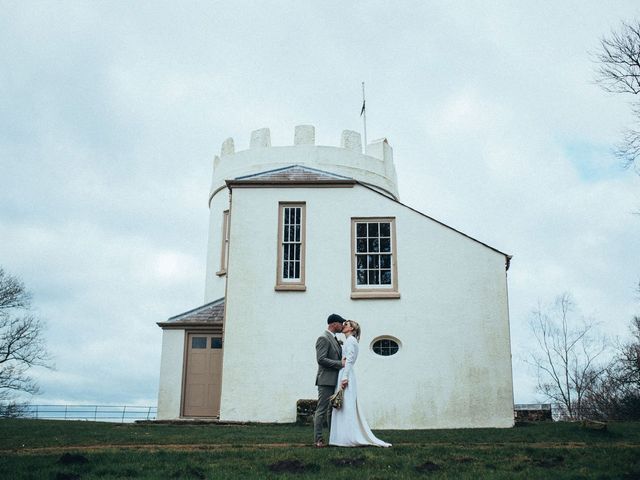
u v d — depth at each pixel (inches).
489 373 740.7
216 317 893.8
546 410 794.2
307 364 749.9
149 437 540.1
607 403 1412.4
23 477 336.8
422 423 730.2
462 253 775.1
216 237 1050.7
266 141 1085.1
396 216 792.3
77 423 717.3
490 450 438.3
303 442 499.2
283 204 802.8
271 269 780.0
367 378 743.1
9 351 1496.1
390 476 343.0
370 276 778.8
